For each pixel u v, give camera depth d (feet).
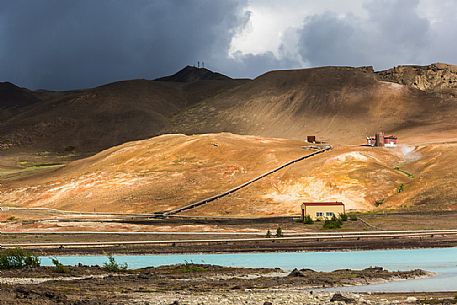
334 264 230.89
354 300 129.29
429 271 198.08
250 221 453.17
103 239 344.28
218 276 185.78
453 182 532.32
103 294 143.74
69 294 142.51
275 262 241.55
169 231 388.37
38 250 290.97
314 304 124.98
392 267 215.10
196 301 130.41
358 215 446.60
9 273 193.98
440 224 392.47
